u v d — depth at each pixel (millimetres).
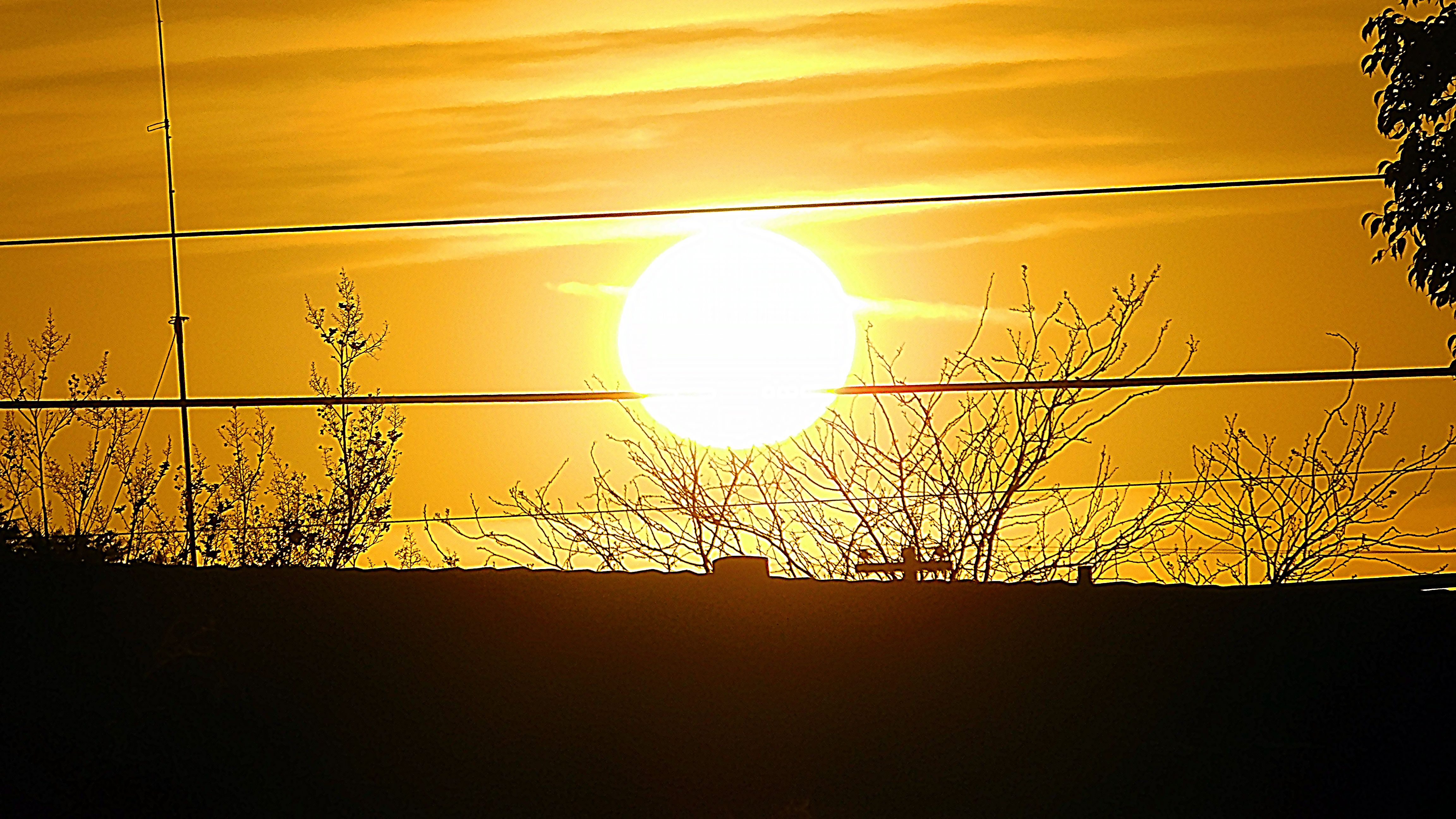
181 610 42000
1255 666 38781
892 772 38188
